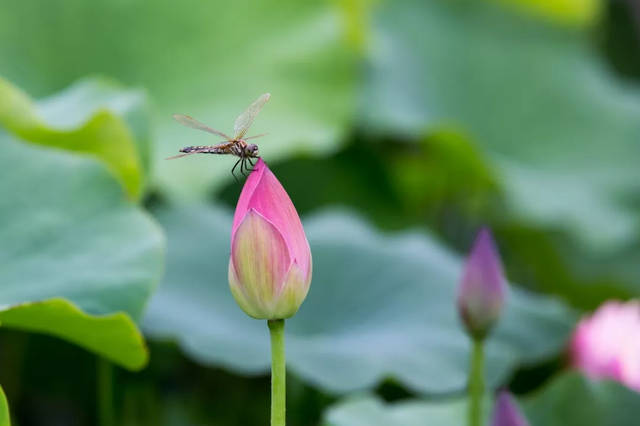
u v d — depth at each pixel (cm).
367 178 261
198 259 196
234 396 215
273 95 235
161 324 182
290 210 141
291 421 198
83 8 233
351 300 196
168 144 219
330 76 243
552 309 197
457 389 182
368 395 196
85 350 209
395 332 190
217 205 242
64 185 165
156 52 236
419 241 215
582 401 172
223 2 243
